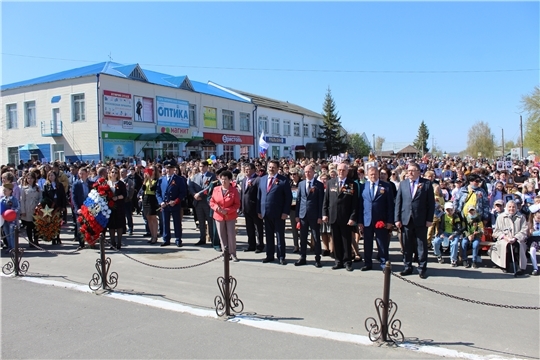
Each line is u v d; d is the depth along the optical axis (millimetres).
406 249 7500
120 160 24359
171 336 4801
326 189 7988
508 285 6777
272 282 7035
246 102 42594
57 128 27750
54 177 10672
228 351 4391
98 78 25922
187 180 11570
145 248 10023
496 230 7844
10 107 30188
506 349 4426
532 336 4758
